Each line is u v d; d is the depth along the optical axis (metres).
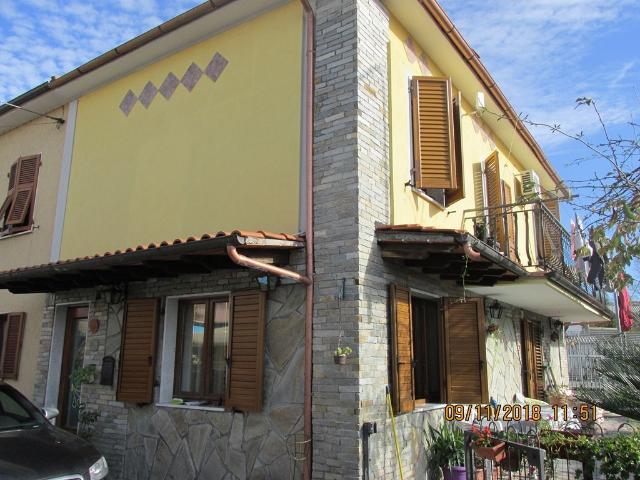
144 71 8.45
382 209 6.16
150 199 7.77
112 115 8.75
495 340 9.06
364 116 6.07
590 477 5.13
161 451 6.53
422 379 7.12
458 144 7.88
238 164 6.85
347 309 5.46
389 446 5.63
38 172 9.86
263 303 5.95
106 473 4.68
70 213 8.96
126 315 7.30
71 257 8.70
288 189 6.29
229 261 5.97
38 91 9.34
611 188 3.89
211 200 7.02
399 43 7.21
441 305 7.33
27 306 9.28
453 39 7.71
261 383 5.75
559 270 8.83
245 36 7.21
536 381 11.05
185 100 7.71
